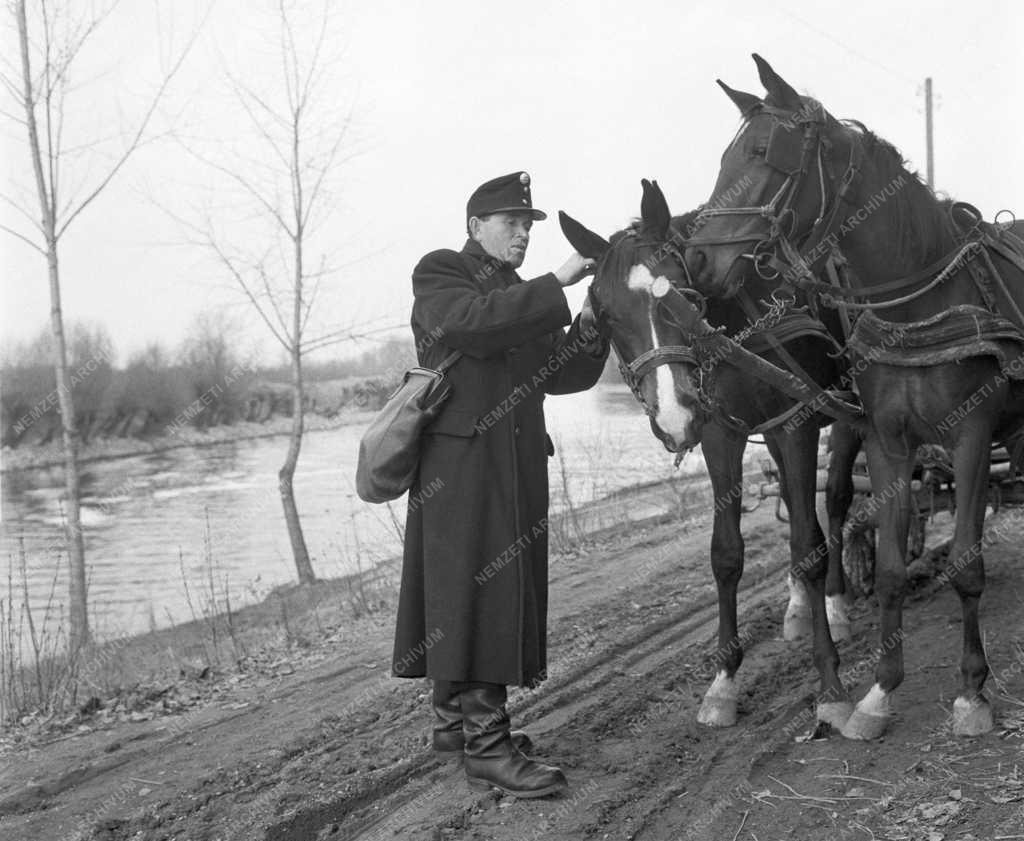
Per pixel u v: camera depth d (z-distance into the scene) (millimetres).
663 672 5910
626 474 15336
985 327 4305
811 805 4047
